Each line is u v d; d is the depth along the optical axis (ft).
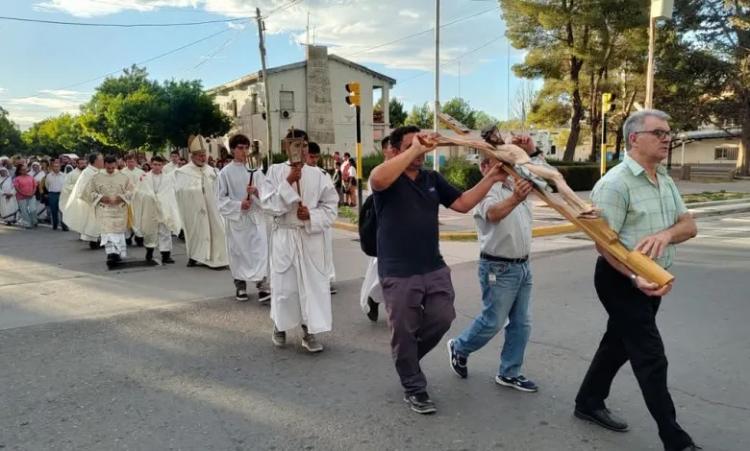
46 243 40.88
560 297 22.54
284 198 16.15
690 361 15.47
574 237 39.45
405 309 12.23
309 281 16.71
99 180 30.30
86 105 174.60
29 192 50.96
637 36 86.89
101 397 13.87
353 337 18.34
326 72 123.65
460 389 13.96
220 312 21.47
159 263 31.76
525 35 92.12
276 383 14.62
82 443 11.62
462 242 38.01
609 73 98.89
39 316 21.02
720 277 25.44
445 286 12.51
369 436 11.73
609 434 11.60
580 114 95.81
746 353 15.99
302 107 123.65
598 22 83.66
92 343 17.94
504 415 12.53
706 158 154.20
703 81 101.86
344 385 14.43
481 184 11.99
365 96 130.00
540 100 103.96
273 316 17.21
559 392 13.69
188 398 13.76
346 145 128.47
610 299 10.51
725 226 43.91
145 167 48.01
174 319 20.54
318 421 12.45
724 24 100.89
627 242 10.20
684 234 10.16
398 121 233.14
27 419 12.73
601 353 11.66
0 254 35.55
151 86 129.80
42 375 15.30
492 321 13.42
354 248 36.42
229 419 12.62
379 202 12.41
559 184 10.00
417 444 11.35
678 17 100.58
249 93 127.34
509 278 13.08
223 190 23.06
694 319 19.16
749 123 104.58
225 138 139.54
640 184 10.19
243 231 22.77
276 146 120.88
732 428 11.80
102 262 32.40
